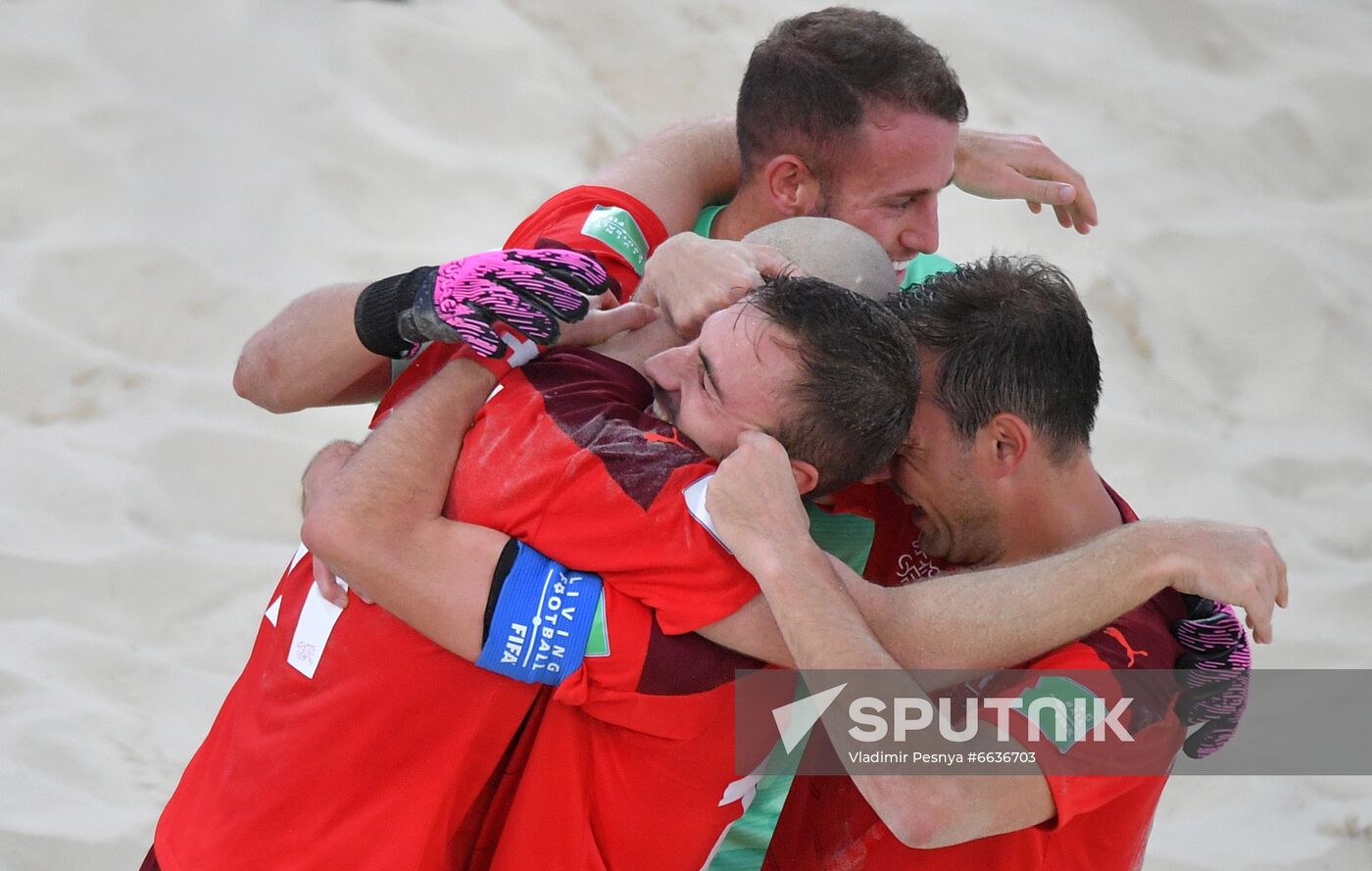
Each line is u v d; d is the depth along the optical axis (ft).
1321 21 76.54
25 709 39.73
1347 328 60.13
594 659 22.99
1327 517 52.37
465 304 23.84
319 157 60.90
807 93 27.55
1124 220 63.46
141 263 55.31
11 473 47.39
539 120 63.87
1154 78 71.87
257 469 48.85
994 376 24.18
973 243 61.21
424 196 60.13
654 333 25.67
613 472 23.29
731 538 22.82
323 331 25.58
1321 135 70.03
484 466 23.81
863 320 23.66
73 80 62.13
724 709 23.41
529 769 24.07
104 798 37.55
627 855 24.16
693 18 69.87
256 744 24.73
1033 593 23.03
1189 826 40.01
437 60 65.21
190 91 62.80
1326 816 40.09
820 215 28.37
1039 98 70.18
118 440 49.24
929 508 25.59
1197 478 53.11
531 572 23.11
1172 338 59.16
